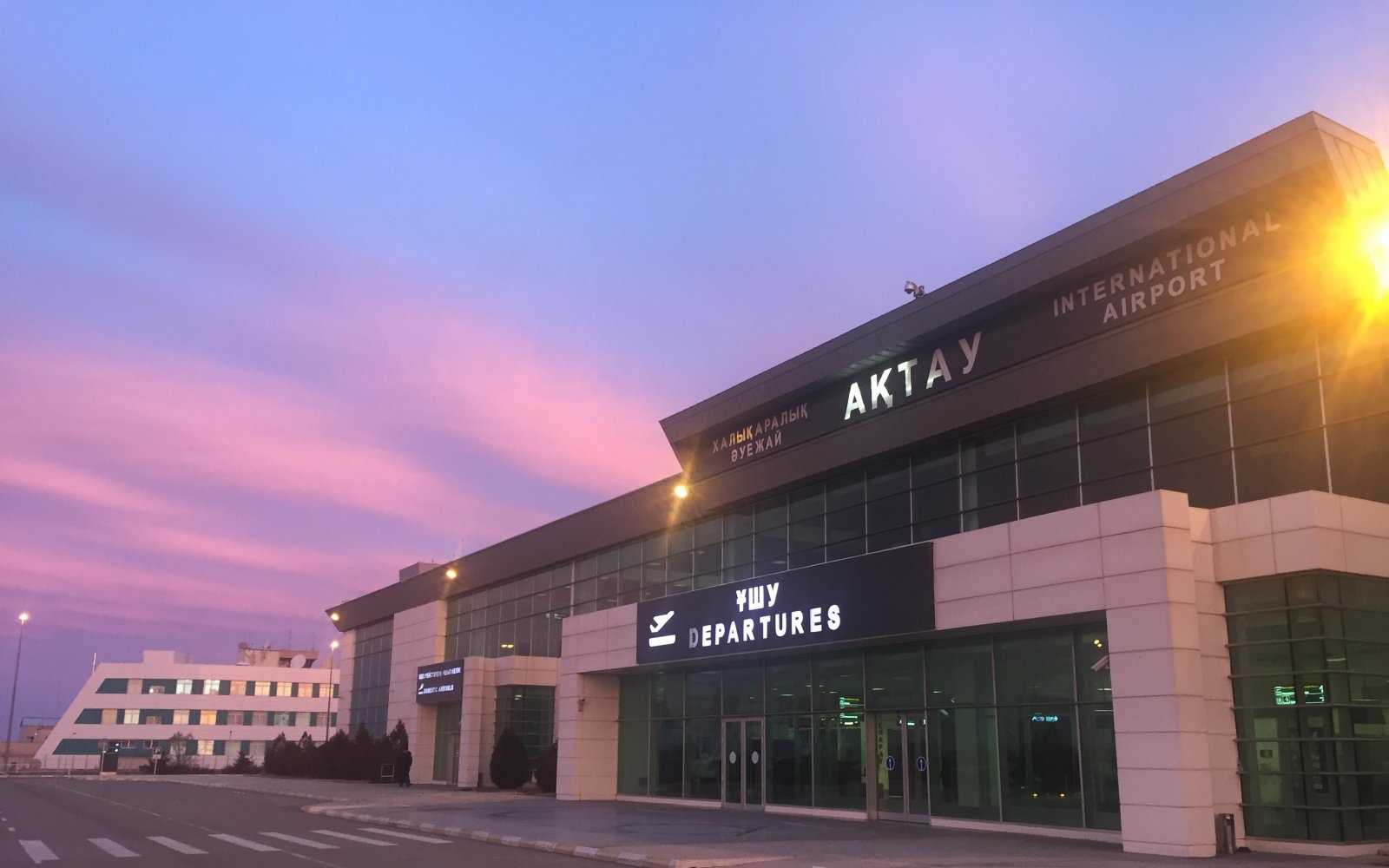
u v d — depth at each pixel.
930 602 24.44
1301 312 21.00
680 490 38.44
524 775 45.81
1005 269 25.92
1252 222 21.47
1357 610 19.31
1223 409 22.83
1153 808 18.89
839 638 26.83
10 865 18.08
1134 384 24.62
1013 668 23.84
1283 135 20.14
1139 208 22.94
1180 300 22.73
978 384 27.17
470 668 49.25
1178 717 18.83
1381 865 16.67
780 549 34.78
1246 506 20.05
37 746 133.50
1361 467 20.42
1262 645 19.64
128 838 23.22
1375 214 20.05
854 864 17.30
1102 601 20.56
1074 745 22.12
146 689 118.81
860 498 31.94
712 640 31.56
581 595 46.25
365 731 61.50
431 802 36.47
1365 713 18.83
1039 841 21.52
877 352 29.73
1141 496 20.20
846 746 28.38
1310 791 18.52
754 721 31.91
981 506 27.92
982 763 24.27
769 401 33.59
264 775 74.88
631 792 37.03
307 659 132.88
